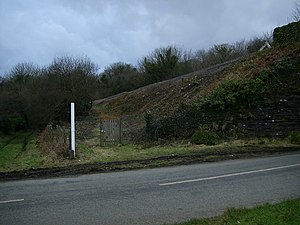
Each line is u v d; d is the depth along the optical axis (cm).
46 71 4616
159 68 6219
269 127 2116
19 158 2027
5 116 3988
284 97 2158
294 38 2748
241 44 6384
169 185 1063
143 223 720
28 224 730
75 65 4547
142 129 2627
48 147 2050
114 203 874
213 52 6506
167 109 2873
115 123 2295
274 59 2462
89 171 1354
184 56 6869
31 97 4097
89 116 4325
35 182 1167
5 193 1009
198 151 1748
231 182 1081
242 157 1589
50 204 878
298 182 1052
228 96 2162
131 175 1251
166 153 1725
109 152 1894
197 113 2216
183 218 743
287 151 1719
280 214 691
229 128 2131
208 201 871
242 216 700
